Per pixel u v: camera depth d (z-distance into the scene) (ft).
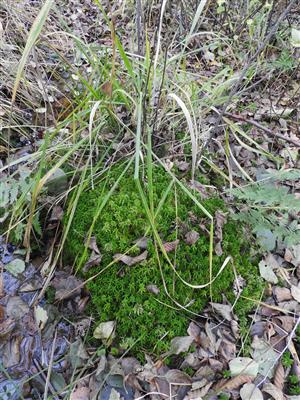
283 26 2.87
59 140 2.16
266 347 1.61
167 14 2.90
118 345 1.59
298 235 1.71
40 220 1.93
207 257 1.73
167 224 1.78
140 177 1.94
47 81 2.59
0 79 2.39
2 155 2.17
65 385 1.50
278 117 2.57
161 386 1.50
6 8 2.69
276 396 1.49
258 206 1.88
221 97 2.22
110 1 3.39
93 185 1.80
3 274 1.78
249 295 1.72
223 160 2.26
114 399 1.46
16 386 1.49
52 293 1.73
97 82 2.08
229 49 2.91
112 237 1.73
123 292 1.64
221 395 1.48
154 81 1.93
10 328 1.63
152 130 1.99
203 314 1.66
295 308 1.73
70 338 1.63
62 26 2.84
